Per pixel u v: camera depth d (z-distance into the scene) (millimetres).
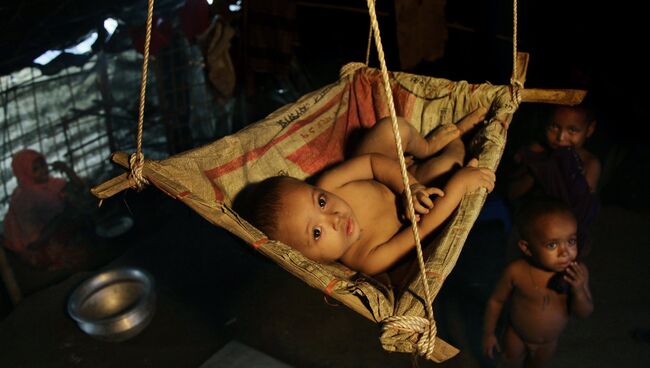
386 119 2109
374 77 2389
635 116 3623
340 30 4457
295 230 1681
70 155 4531
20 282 3682
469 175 1601
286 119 2268
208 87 4699
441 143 2113
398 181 1809
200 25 3721
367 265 1730
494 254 3250
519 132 3721
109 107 4730
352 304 1153
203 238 3961
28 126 4434
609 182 3676
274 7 3861
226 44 3973
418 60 3656
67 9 3248
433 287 1161
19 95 4344
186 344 2957
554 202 2109
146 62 1280
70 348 3018
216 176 1924
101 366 2865
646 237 3283
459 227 1410
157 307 3260
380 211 1837
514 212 3240
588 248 2674
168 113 4852
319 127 2334
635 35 3521
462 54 4176
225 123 4918
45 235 3939
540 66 3881
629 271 3014
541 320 2195
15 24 3070
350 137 2416
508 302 2309
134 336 3043
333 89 2447
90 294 3145
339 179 1920
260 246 1320
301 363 2744
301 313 3105
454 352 1081
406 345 1078
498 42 4039
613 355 2471
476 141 1956
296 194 1712
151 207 4465
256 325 3045
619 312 2730
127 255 3861
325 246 1678
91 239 4070
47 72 3809
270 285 3377
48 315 3307
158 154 5062
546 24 3805
